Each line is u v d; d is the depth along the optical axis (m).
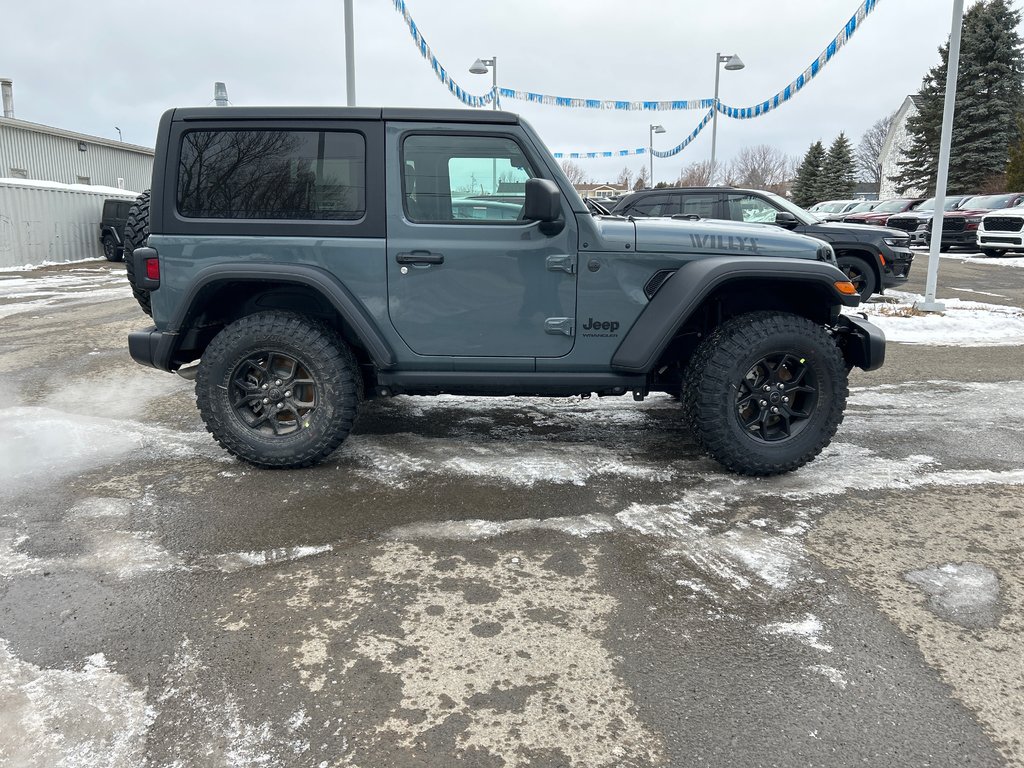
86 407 5.18
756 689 2.15
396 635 2.40
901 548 3.04
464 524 3.25
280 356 3.83
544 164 3.62
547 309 3.71
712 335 3.76
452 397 5.56
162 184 3.65
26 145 23.69
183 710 2.04
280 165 3.64
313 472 3.88
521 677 2.20
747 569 2.85
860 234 9.59
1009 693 2.14
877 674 2.22
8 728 1.96
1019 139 29.47
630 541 3.09
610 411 5.19
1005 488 3.70
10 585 2.70
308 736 1.94
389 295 3.69
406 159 3.63
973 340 8.03
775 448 3.76
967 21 33.31
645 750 1.90
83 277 15.23
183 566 2.86
